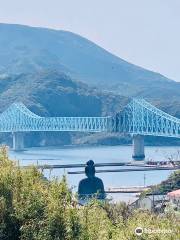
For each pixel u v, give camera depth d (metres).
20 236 88.56
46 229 88.38
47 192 92.94
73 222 89.75
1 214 89.75
